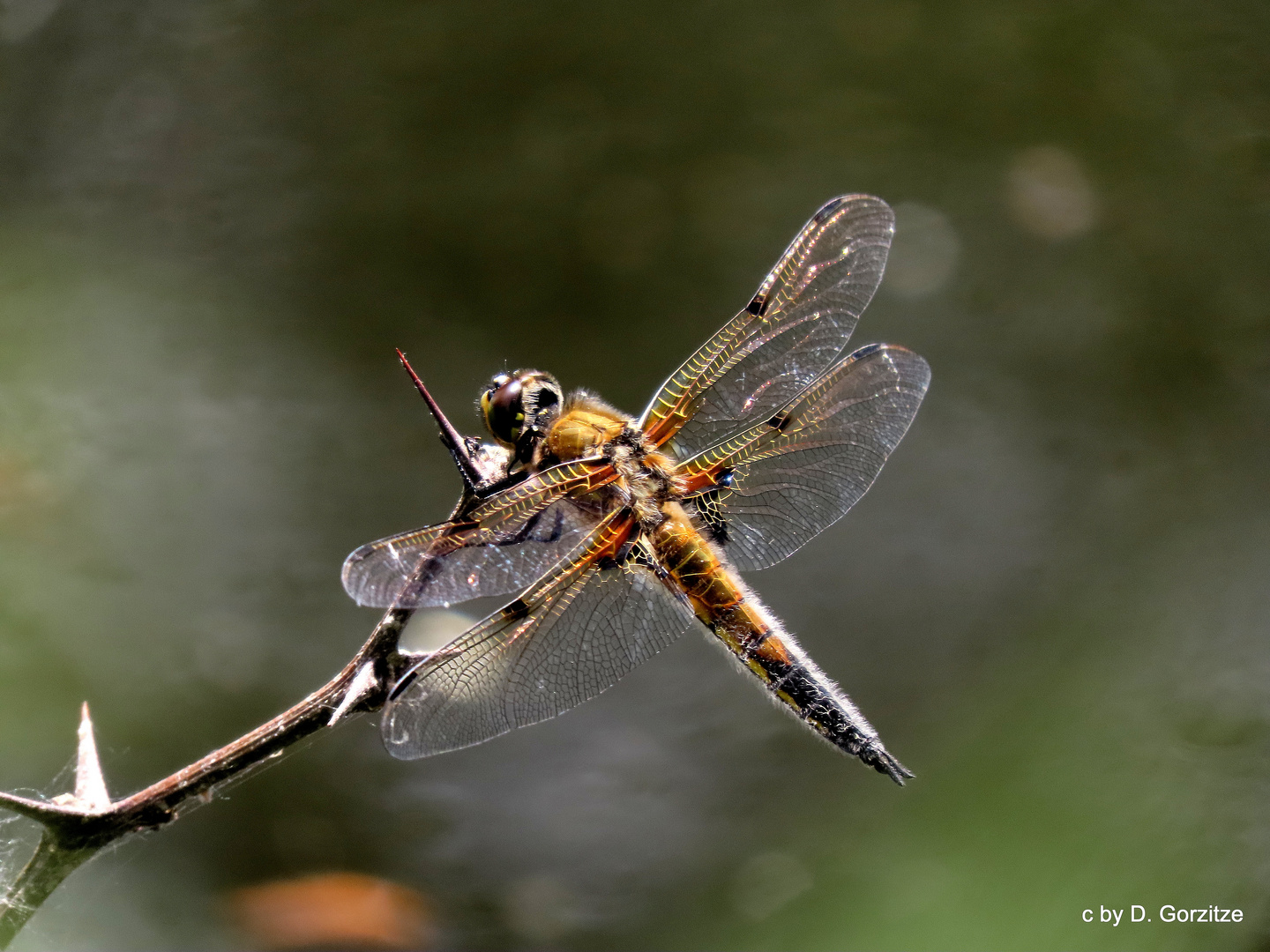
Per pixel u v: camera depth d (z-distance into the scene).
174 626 1.34
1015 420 1.50
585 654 1.27
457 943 1.31
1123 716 1.32
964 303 1.66
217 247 1.77
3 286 1.67
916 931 1.30
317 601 1.35
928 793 1.31
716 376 1.28
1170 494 1.38
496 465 1.27
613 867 1.32
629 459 1.27
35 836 1.30
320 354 1.62
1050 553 1.35
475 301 1.68
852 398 1.28
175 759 1.33
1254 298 1.63
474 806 1.32
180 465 1.46
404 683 1.26
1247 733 1.31
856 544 1.36
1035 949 1.29
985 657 1.34
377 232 1.78
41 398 1.52
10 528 1.36
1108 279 1.67
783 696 1.27
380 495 1.44
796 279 1.28
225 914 1.31
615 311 1.65
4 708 1.33
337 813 1.32
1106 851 1.30
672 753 1.33
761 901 1.31
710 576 1.27
